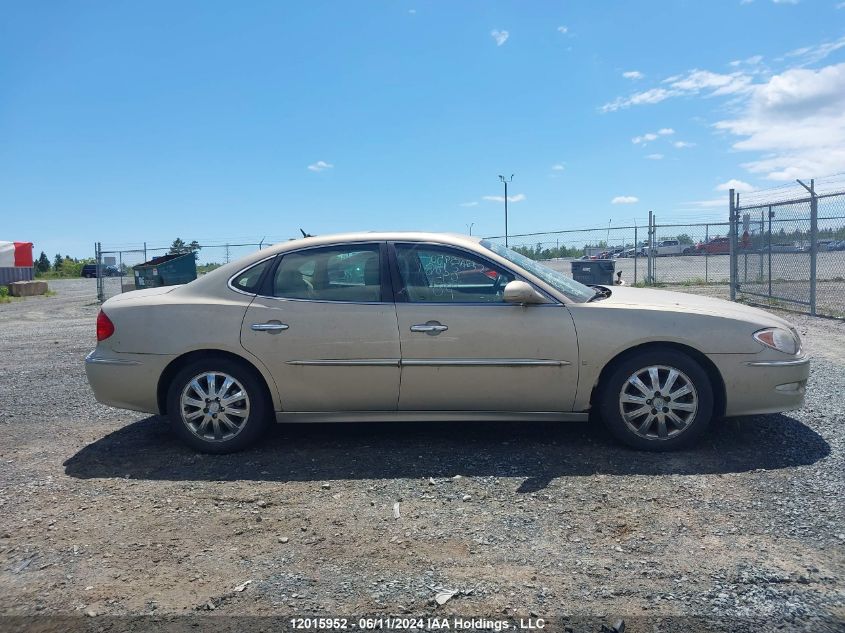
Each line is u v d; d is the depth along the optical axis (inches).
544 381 184.9
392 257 193.6
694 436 182.9
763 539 133.3
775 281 535.2
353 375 187.5
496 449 191.2
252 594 118.6
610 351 181.9
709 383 181.8
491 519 145.9
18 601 118.1
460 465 179.0
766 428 201.2
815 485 158.1
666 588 117.0
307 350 187.5
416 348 185.6
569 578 121.3
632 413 183.9
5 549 137.2
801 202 477.4
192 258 818.2
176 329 190.9
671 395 182.2
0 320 698.8
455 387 186.7
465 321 185.2
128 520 149.9
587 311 184.7
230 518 150.0
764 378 181.8
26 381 312.0
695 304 193.0
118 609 114.8
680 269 993.5
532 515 147.2
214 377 191.6
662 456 181.3
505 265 191.5
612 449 188.1
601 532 138.5
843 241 494.6
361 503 156.3
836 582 117.3
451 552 132.0
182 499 161.2
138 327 192.9
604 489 159.9
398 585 120.3
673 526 140.0
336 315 187.9
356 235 198.4
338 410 192.4
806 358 189.0
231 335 188.9
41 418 239.8
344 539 138.6
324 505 155.8
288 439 205.5
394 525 144.4
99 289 934.4
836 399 231.6
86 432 220.1
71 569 128.9
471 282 191.0
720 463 174.7
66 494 165.6
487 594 116.6
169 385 198.4
